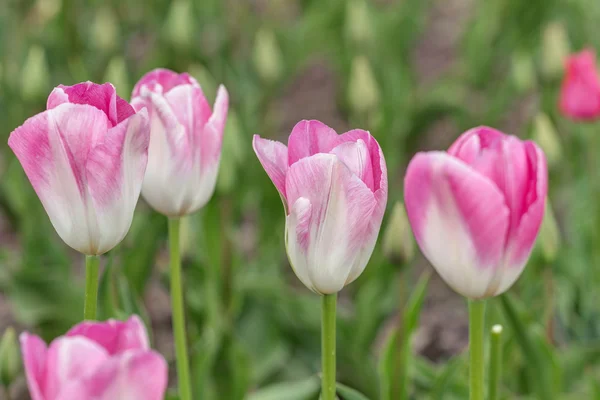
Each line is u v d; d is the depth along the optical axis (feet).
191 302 5.27
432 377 4.42
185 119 3.46
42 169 3.18
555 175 6.36
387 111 7.93
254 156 6.82
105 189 3.18
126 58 9.74
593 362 4.69
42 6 8.90
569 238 6.94
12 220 7.22
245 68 8.54
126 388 2.77
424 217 3.16
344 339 4.99
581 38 9.69
